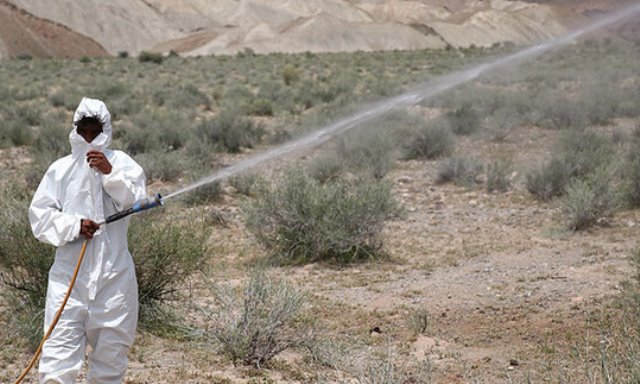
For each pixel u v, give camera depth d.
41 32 146.12
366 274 11.21
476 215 15.59
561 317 8.77
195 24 190.25
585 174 17.08
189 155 22.75
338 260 12.01
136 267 8.38
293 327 8.55
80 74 61.66
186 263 8.74
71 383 5.38
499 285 10.31
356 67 64.94
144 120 29.36
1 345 7.88
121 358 5.60
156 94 41.41
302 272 11.41
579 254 12.00
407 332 8.50
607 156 18.73
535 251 12.37
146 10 177.88
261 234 12.40
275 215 12.22
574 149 21.61
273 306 7.68
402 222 15.08
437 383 6.94
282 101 38.81
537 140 25.41
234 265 11.56
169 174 19.81
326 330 8.44
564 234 13.41
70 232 5.37
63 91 44.03
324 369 7.32
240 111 34.44
